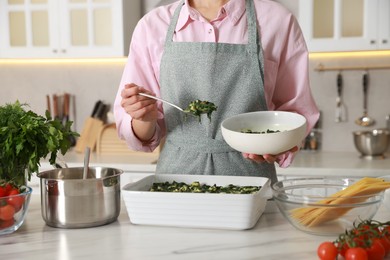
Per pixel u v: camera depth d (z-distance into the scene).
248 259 1.23
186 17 1.94
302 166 3.03
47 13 3.54
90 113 3.91
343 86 3.56
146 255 1.27
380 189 1.38
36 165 1.55
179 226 1.49
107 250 1.31
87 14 3.47
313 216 1.37
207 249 1.30
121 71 3.86
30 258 1.27
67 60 3.92
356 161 3.18
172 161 1.96
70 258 1.26
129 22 3.52
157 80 2.04
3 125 1.57
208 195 1.43
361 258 1.12
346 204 1.35
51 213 1.50
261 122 1.76
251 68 1.91
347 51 3.23
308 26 3.21
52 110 3.97
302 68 1.96
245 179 1.68
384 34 3.12
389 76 3.49
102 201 1.51
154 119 1.84
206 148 1.91
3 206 1.42
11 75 4.00
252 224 1.45
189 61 1.92
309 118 1.99
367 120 3.54
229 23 1.93
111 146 3.59
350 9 3.17
